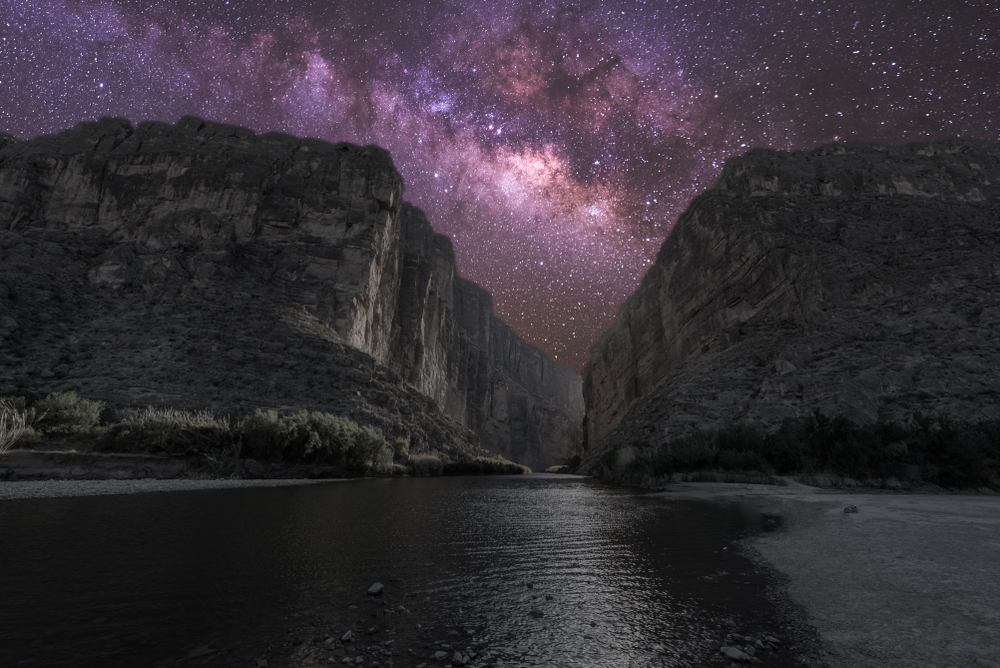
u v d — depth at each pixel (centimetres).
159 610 443
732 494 1892
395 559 678
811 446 2631
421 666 339
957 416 2867
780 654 359
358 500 1472
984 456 2333
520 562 680
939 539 788
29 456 1766
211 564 612
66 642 365
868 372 3425
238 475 2278
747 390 3912
